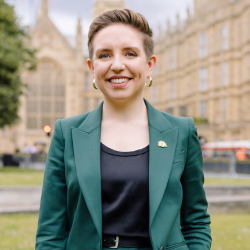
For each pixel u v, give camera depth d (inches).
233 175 831.7
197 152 71.2
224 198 433.1
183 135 70.0
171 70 1887.3
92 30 69.9
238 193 473.4
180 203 65.4
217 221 301.4
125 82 67.9
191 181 70.7
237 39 1397.6
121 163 65.9
